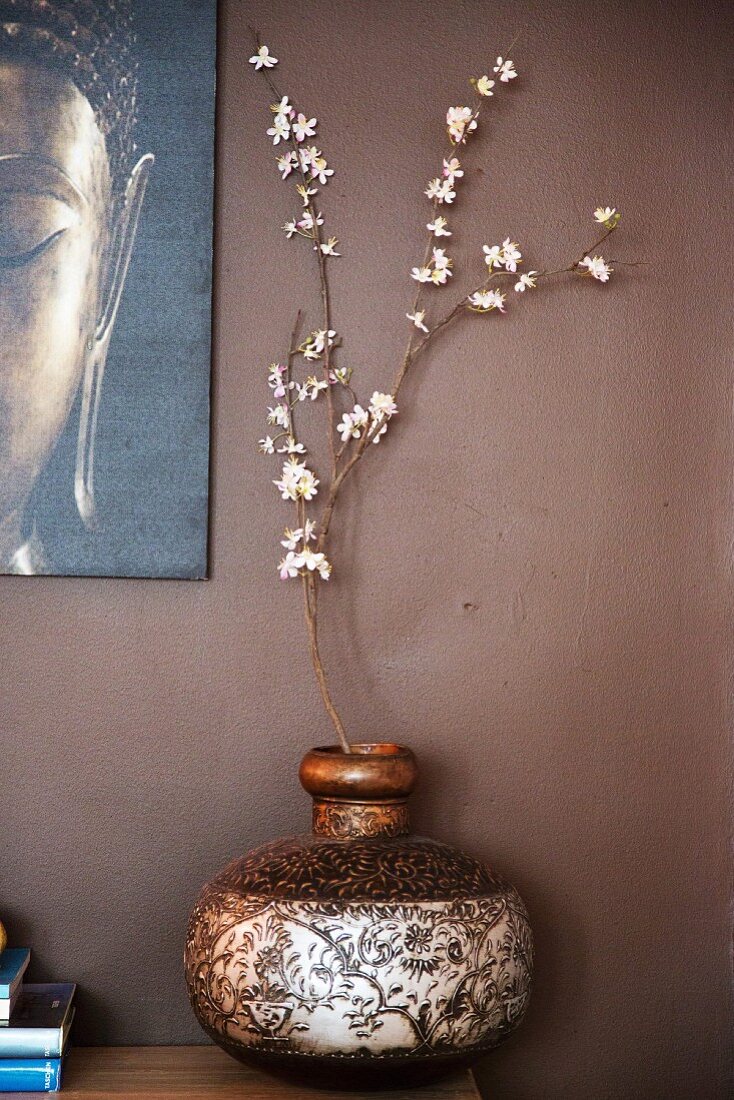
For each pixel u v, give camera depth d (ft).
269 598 5.77
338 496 5.83
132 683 5.70
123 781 5.67
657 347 5.98
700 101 6.01
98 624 5.71
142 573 5.66
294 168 5.94
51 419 5.65
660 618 5.91
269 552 5.79
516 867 5.78
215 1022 4.56
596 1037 5.74
